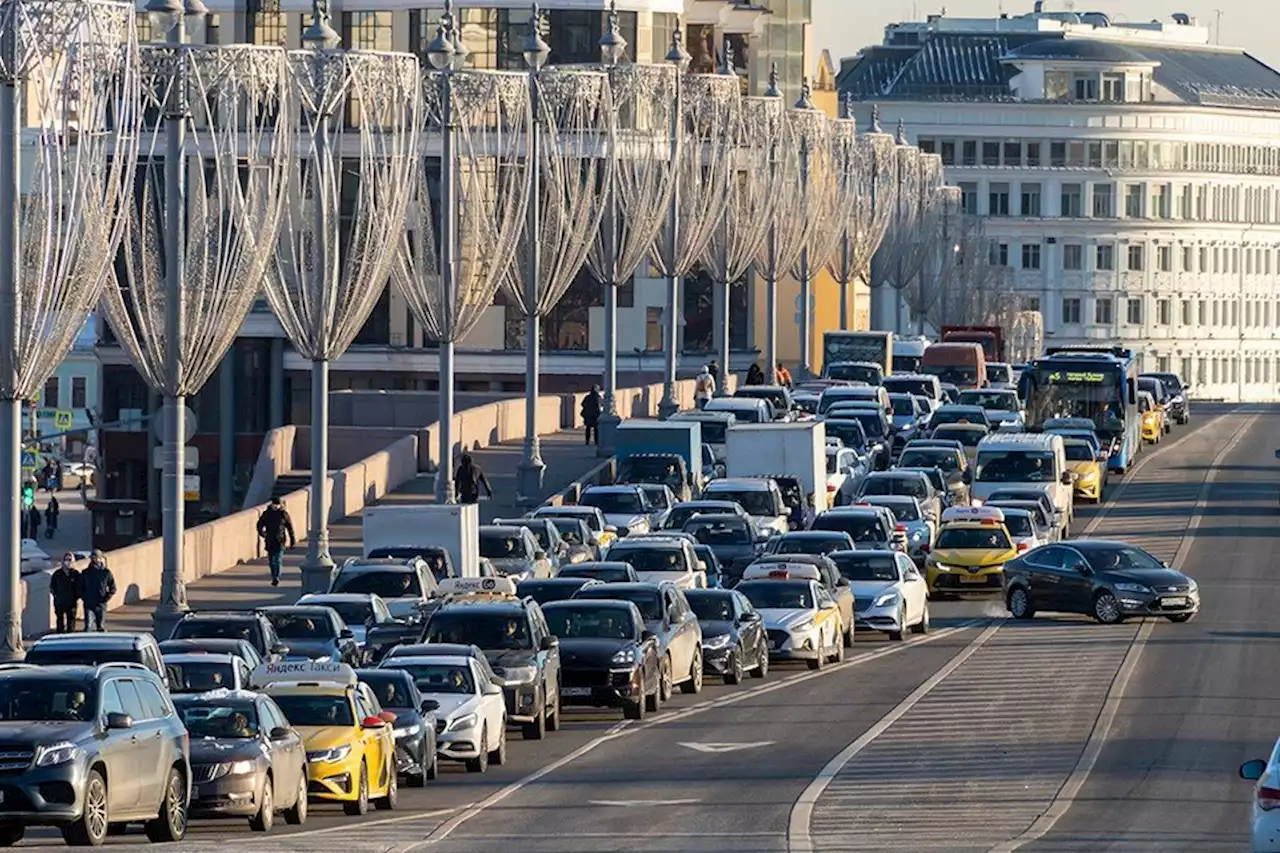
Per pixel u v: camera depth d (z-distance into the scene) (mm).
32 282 108875
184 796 79188
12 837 73938
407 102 150125
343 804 88500
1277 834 63000
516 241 178875
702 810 88562
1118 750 101688
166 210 130500
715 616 131750
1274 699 117188
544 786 96438
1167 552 189625
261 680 92688
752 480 182250
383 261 151500
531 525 163125
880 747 104875
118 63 109562
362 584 133875
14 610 110125
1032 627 153375
